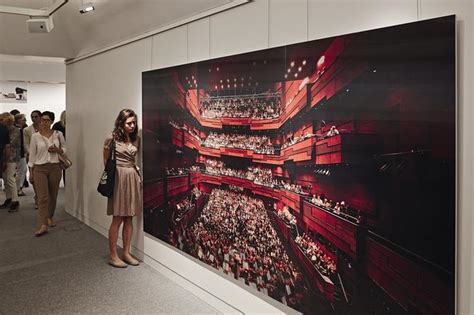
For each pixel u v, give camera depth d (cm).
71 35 561
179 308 329
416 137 185
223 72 306
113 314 319
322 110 230
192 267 357
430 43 179
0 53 556
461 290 176
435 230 179
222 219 313
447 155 174
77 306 333
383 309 201
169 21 375
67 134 670
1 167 673
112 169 404
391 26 194
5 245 497
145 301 342
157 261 414
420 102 183
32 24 435
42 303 338
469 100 172
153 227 410
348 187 216
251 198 284
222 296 320
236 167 297
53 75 980
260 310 282
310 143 238
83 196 608
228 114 302
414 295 187
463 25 174
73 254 466
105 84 520
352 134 213
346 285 219
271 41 269
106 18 457
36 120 641
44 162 543
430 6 185
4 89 954
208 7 322
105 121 523
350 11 220
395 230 194
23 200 778
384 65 197
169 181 379
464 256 175
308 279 243
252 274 287
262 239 277
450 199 174
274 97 262
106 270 415
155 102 397
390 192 196
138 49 436
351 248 215
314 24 240
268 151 269
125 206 413
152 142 405
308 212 241
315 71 234
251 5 285
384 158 198
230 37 304
